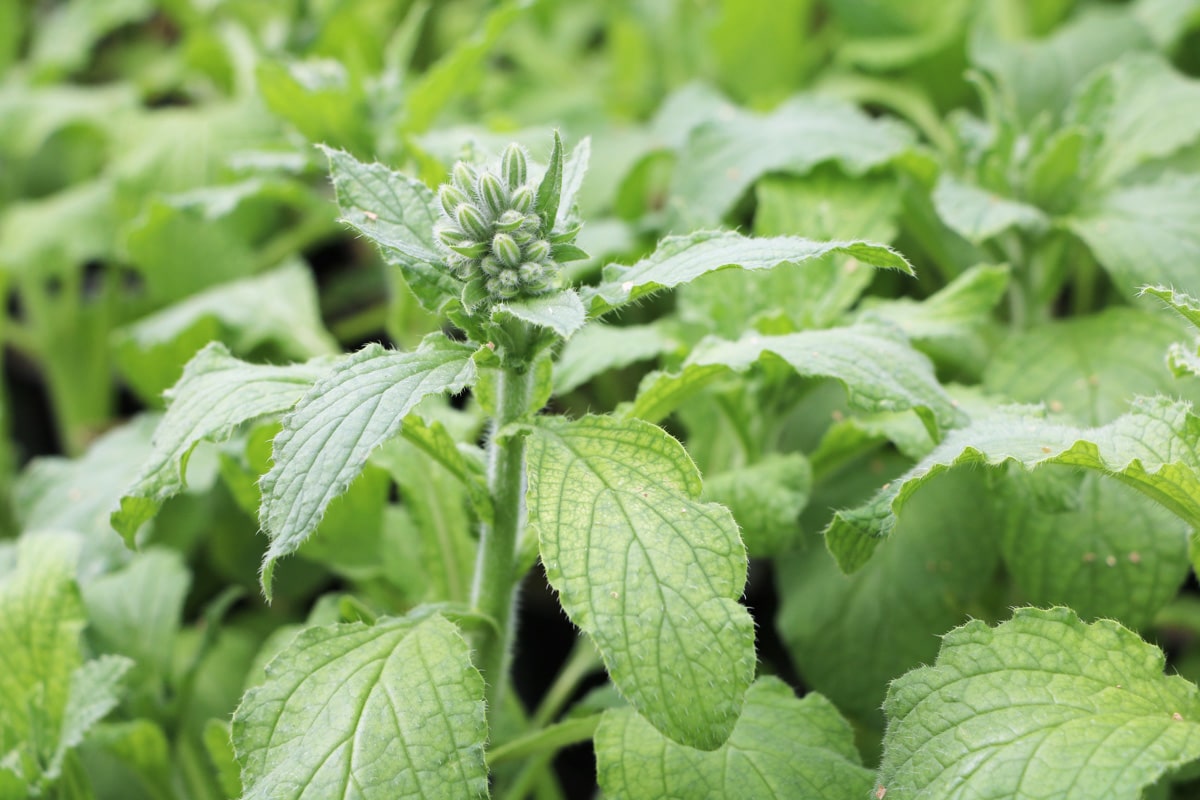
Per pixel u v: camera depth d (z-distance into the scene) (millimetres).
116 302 1148
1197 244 792
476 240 688
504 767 818
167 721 807
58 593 773
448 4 1341
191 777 813
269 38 1138
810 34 1284
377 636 688
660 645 652
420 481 782
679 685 650
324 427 664
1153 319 795
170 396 726
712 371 729
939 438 727
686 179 865
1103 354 792
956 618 793
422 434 712
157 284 1057
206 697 854
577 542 664
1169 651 866
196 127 1101
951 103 1087
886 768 671
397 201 717
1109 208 818
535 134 871
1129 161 837
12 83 1341
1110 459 682
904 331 764
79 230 1089
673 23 1226
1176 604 841
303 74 880
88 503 834
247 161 882
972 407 766
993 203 811
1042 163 817
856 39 1097
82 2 1364
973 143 839
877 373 721
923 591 794
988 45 984
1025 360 799
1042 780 651
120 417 1229
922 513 804
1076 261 884
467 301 683
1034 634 680
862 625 797
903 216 861
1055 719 663
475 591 732
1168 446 688
